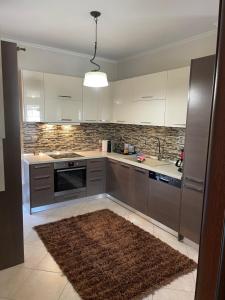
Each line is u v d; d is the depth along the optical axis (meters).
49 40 3.54
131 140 4.41
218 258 0.45
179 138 3.49
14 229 2.29
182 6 2.37
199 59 2.44
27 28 3.07
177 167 3.22
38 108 3.61
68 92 3.87
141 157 3.75
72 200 3.98
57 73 4.04
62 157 3.82
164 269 2.30
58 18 2.74
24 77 3.45
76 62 4.23
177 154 3.54
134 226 3.18
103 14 2.60
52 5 2.41
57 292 1.99
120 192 3.89
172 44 3.53
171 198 2.93
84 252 2.55
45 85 3.64
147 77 3.50
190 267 2.34
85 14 2.61
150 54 3.95
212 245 0.46
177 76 3.02
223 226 0.43
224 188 0.42
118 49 3.90
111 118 4.41
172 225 2.94
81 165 3.91
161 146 3.81
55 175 3.65
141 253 2.55
